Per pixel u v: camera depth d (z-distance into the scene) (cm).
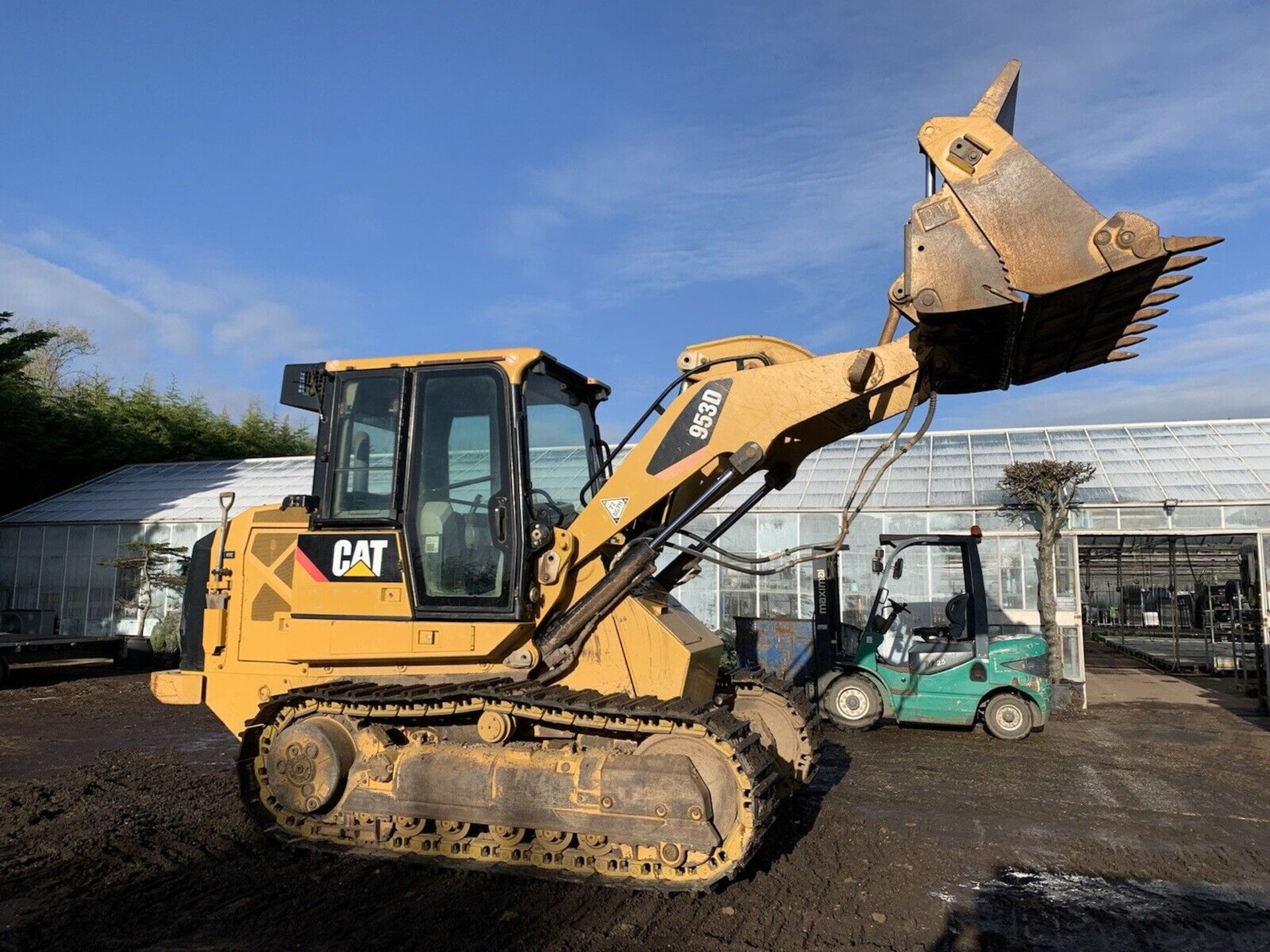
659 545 561
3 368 2267
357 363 596
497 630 551
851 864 578
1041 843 641
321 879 525
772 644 1276
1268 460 1531
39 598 2045
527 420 569
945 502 1558
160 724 1098
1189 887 550
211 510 1997
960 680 1098
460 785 529
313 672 604
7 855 569
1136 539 1967
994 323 494
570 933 450
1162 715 1320
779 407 553
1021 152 482
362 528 585
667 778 491
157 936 446
